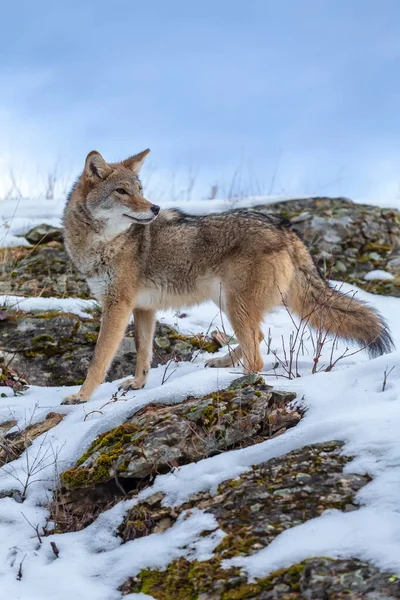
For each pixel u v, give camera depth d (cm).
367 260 1611
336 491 591
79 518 705
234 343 1238
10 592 574
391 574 489
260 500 608
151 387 1036
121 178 1071
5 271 1497
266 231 1048
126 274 1067
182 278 1087
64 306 1292
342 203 1820
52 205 1844
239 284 1038
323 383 786
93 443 775
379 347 1026
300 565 522
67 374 1173
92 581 582
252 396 751
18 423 921
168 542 597
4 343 1184
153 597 545
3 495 752
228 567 547
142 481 707
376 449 623
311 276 1073
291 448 666
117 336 1045
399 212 1812
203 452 710
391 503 554
